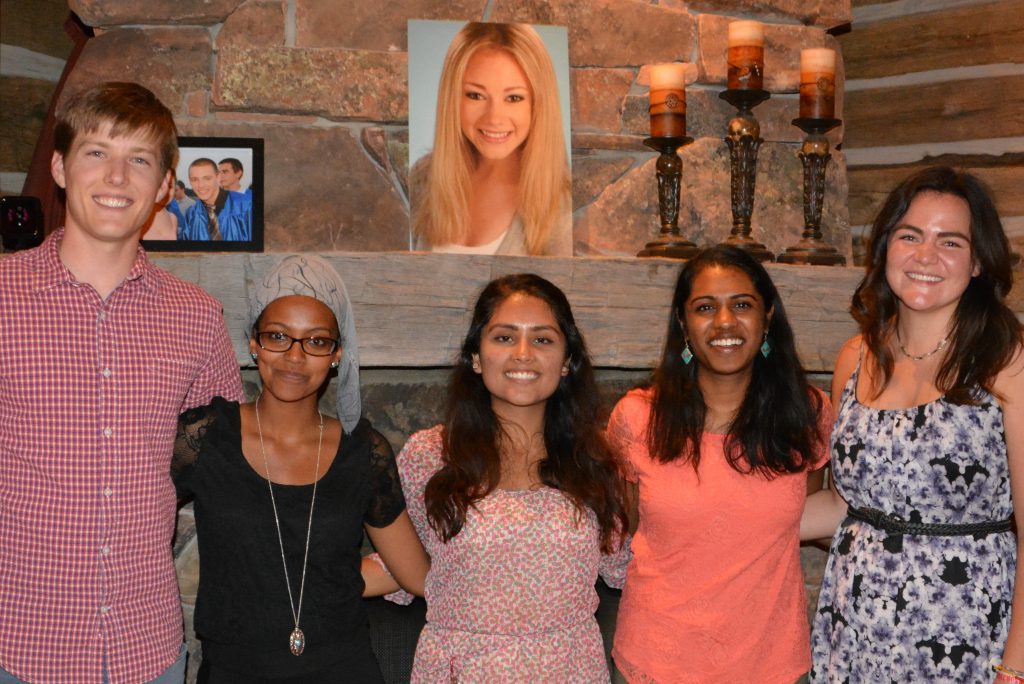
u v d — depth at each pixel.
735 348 1.89
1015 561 1.84
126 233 1.70
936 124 3.18
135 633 1.72
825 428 2.06
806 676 2.22
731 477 1.91
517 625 1.78
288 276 1.82
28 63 3.15
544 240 2.58
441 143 2.53
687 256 2.51
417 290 2.30
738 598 1.88
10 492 1.66
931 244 1.81
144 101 1.73
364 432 1.90
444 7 2.58
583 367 1.94
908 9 3.22
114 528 1.69
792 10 2.82
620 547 1.97
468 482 1.81
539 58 2.59
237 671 1.76
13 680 1.66
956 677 1.79
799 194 2.85
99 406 1.69
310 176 2.52
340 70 2.50
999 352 1.78
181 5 2.43
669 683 1.88
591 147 2.69
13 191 3.12
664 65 2.49
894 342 1.94
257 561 1.76
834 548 1.97
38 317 1.67
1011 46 3.03
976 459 1.79
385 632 2.25
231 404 1.89
